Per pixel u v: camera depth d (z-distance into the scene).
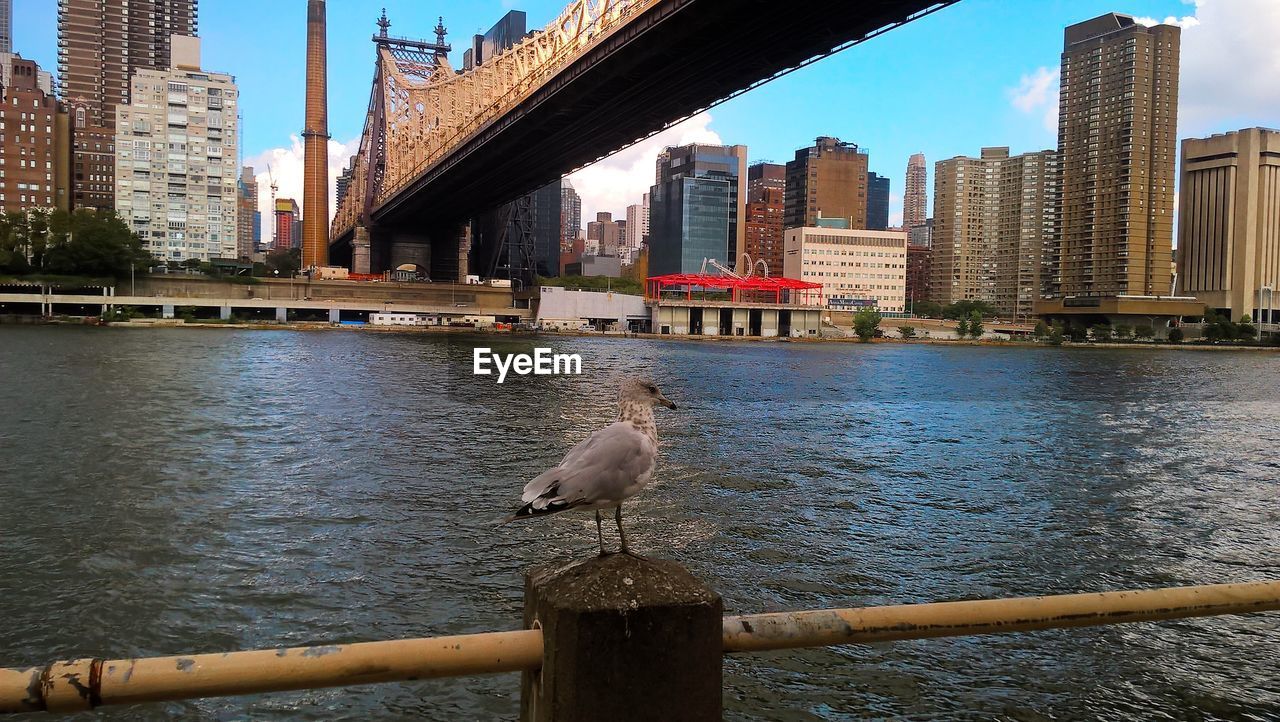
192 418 27.75
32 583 11.71
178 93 162.50
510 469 19.95
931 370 69.88
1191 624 10.87
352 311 146.88
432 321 141.88
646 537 14.48
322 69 182.12
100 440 23.20
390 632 10.29
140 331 97.38
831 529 15.34
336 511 15.67
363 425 26.89
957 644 10.20
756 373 59.97
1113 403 42.47
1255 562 14.09
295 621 10.58
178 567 12.44
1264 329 184.62
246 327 122.69
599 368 60.00
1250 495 19.36
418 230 169.38
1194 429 32.12
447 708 8.55
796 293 181.38
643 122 82.88
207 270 142.12
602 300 153.62
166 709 8.45
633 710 2.42
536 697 2.54
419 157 136.38
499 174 115.81
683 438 26.19
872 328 157.25
